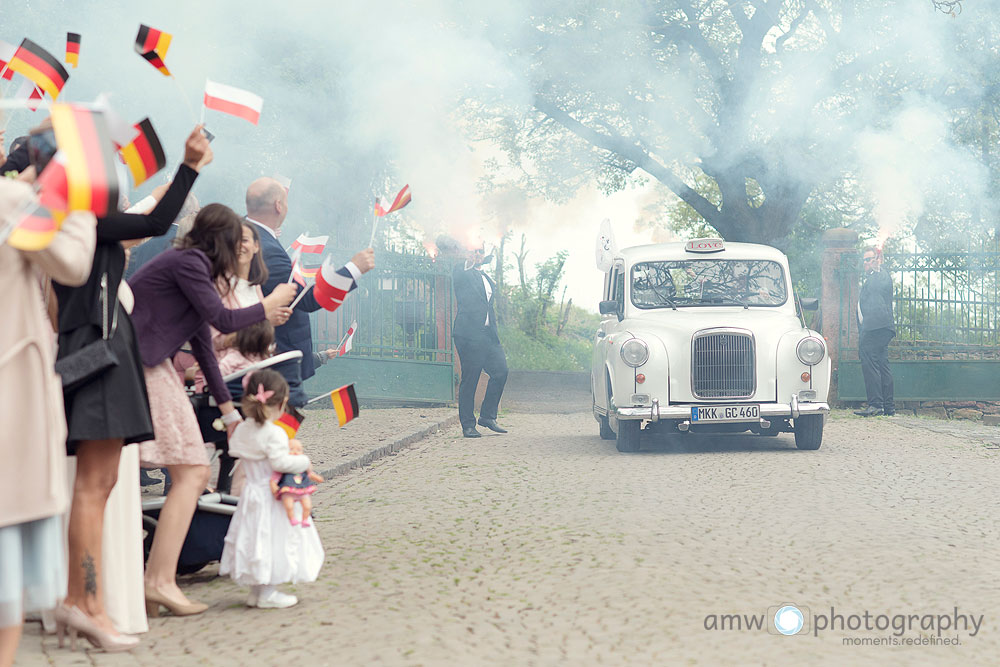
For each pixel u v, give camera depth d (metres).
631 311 11.96
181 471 4.84
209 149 4.27
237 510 4.87
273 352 5.99
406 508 7.57
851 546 6.05
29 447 3.55
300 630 4.41
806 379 10.80
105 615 4.20
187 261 4.79
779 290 12.12
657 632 4.36
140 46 4.11
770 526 6.68
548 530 6.61
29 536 3.59
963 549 5.98
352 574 5.46
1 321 3.58
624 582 5.20
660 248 12.45
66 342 4.07
